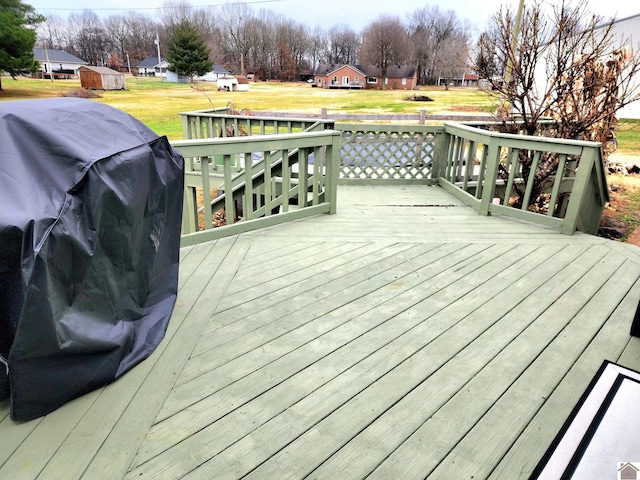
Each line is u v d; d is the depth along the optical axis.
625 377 1.72
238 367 1.87
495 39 5.66
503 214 4.14
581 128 5.36
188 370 1.84
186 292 2.54
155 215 2.07
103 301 1.74
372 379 1.81
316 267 2.94
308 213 4.02
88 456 1.39
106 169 1.64
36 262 1.31
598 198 3.86
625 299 2.54
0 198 1.35
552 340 2.12
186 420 1.56
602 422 1.51
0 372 1.46
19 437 1.45
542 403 1.68
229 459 1.40
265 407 1.63
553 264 3.04
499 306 2.44
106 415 1.57
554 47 6.31
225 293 2.54
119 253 1.78
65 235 1.43
